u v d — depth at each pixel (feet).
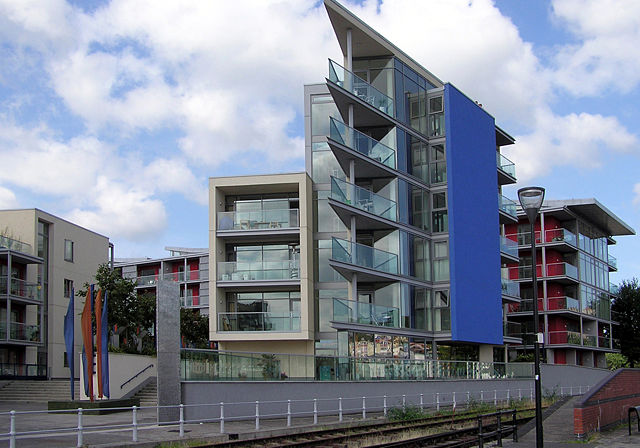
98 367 90.02
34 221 150.00
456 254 134.72
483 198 147.84
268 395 87.30
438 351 138.41
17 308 146.41
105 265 147.23
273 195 138.92
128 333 143.74
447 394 112.37
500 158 164.25
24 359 145.38
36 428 67.97
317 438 68.59
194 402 77.10
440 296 135.03
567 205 196.65
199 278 237.25
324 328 132.57
